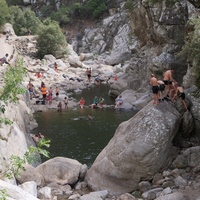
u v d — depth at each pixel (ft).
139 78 92.53
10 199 21.48
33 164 43.91
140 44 106.11
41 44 149.89
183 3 82.07
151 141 37.47
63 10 224.53
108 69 142.00
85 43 209.46
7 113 41.19
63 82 117.08
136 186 37.65
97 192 36.45
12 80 27.76
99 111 79.71
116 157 38.24
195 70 49.39
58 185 39.01
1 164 33.04
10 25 180.04
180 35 79.77
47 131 63.82
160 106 40.52
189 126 41.65
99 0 219.20
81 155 51.49
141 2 95.61
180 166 38.65
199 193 33.86
